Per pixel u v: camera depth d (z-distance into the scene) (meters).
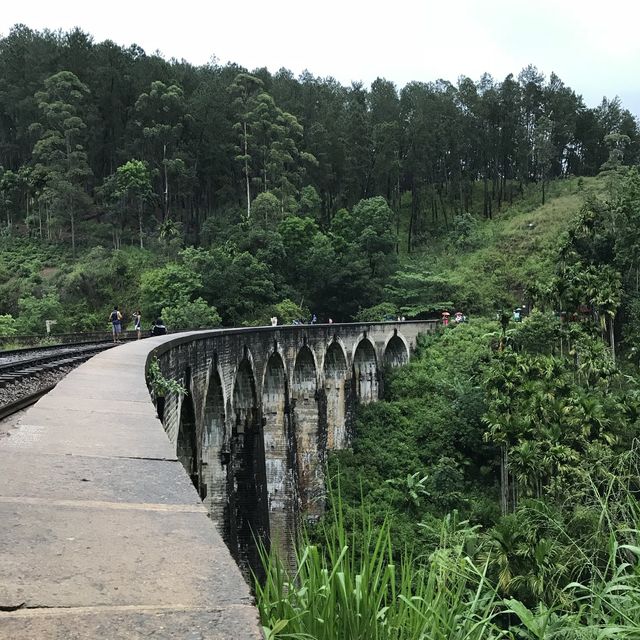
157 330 26.91
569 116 123.69
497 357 44.94
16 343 33.28
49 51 100.38
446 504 37.28
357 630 3.15
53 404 5.82
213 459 21.58
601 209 69.81
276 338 30.55
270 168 87.19
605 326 54.72
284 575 3.38
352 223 87.62
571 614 4.83
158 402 12.12
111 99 94.06
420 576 4.07
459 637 3.67
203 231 81.81
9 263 77.62
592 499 9.33
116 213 83.38
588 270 59.69
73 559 2.50
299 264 75.94
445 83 133.50
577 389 39.69
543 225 94.06
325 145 99.38
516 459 30.97
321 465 38.50
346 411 44.97
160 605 2.20
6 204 89.19
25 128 96.62
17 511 2.95
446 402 48.91
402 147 108.62
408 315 75.75
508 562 15.46
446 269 88.88
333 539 3.54
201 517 3.07
